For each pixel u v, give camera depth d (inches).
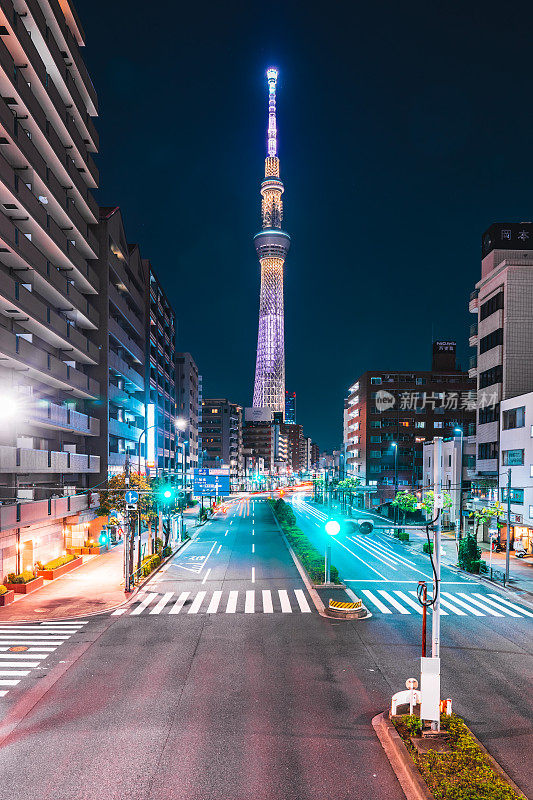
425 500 2015.3
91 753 502.6
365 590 1259.8
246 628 918.4
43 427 1485.0
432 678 514.9
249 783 453.1
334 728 549.3
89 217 1833.2
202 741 523.5
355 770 472.1
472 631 917.8
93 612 1030.4
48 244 1438.2
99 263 1884.8
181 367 4094.5
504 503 1844.2
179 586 1275.8
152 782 454.9
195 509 3651.6
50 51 1395.2
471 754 470.6
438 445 551.8
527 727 555.2
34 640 853.8
